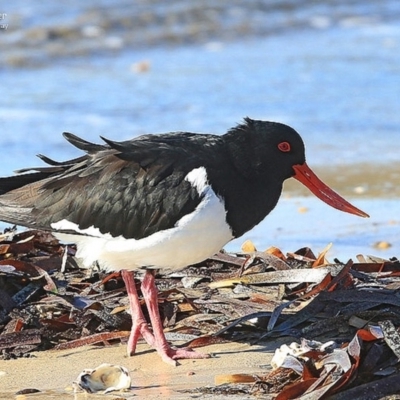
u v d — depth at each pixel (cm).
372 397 834
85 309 1073
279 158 1029
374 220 1548
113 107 2331
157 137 1041
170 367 967
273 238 1462
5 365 984
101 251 1013
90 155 1036
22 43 2894
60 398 884
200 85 2559
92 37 3022
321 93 2464
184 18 3306
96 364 986
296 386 841
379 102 2375
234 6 3509
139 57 2916
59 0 3238
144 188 982
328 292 1036
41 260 1176
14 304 1080
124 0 3341
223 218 990
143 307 1112
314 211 1614
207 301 1084
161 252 988
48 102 2372
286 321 1023
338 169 1861
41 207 1025
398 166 1891
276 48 3086
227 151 1016
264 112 2284
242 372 937
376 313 1007
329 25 3456
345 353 865
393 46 3094
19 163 1884
